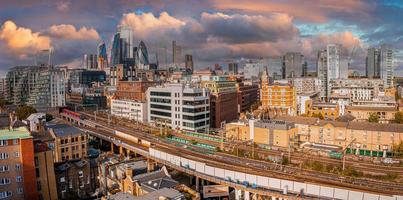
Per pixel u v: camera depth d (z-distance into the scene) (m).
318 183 105.00
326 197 100.88
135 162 128.50
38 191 107.12
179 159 135.50
